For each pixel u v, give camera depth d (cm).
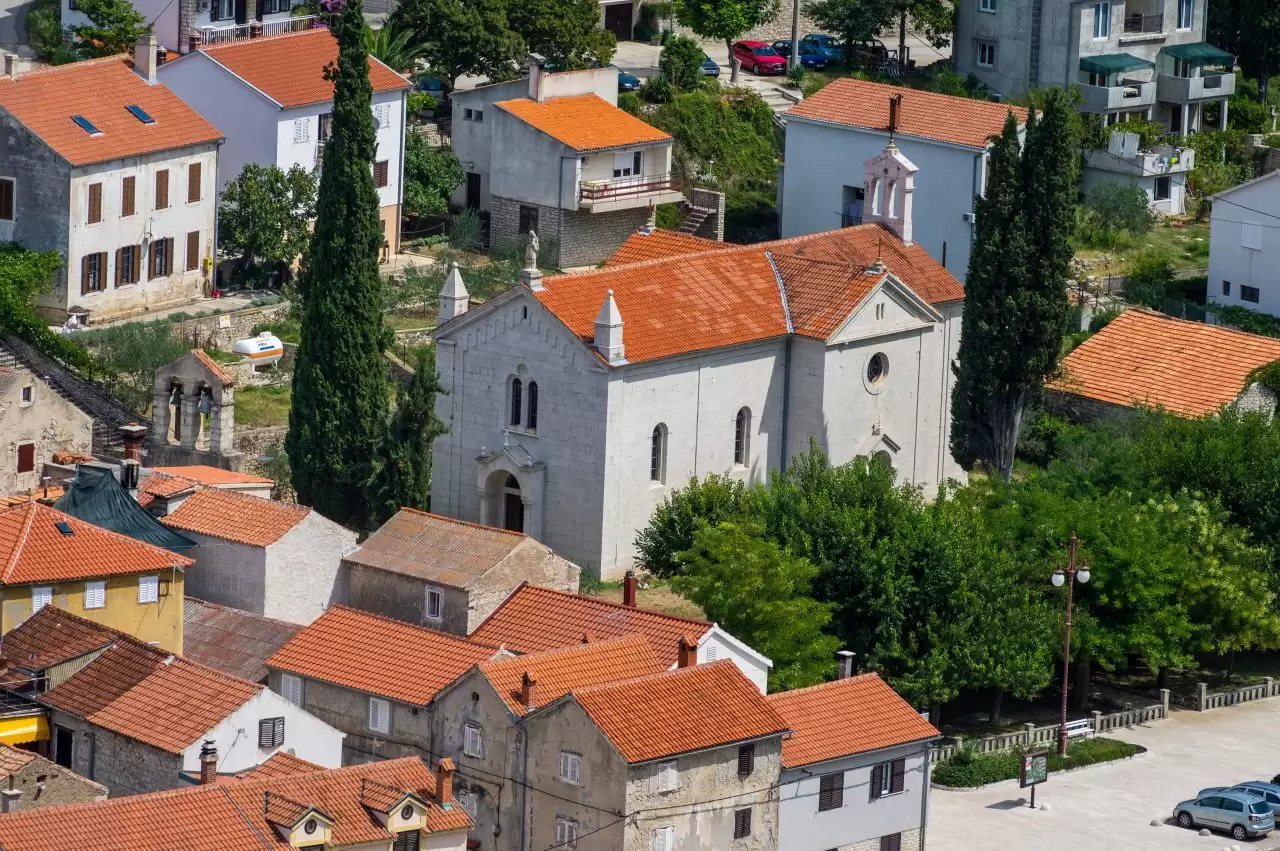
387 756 17388
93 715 16812
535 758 16650
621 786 16212
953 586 19412
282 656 17950
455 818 15638
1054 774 19438
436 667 17488
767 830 17025
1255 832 18475
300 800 15250
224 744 16475
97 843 14525
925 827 18012
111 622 18212
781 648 18775
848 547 19488
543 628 18275
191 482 19912
